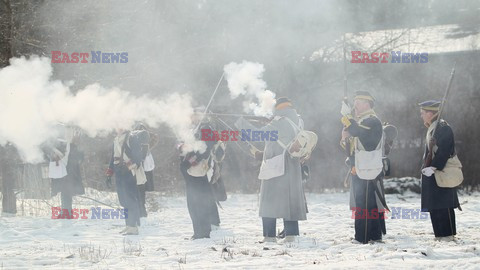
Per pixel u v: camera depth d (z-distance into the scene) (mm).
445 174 12273
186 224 16406
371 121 11898
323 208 20453
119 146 14320
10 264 10188
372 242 12031
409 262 9211
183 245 12250
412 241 12250
